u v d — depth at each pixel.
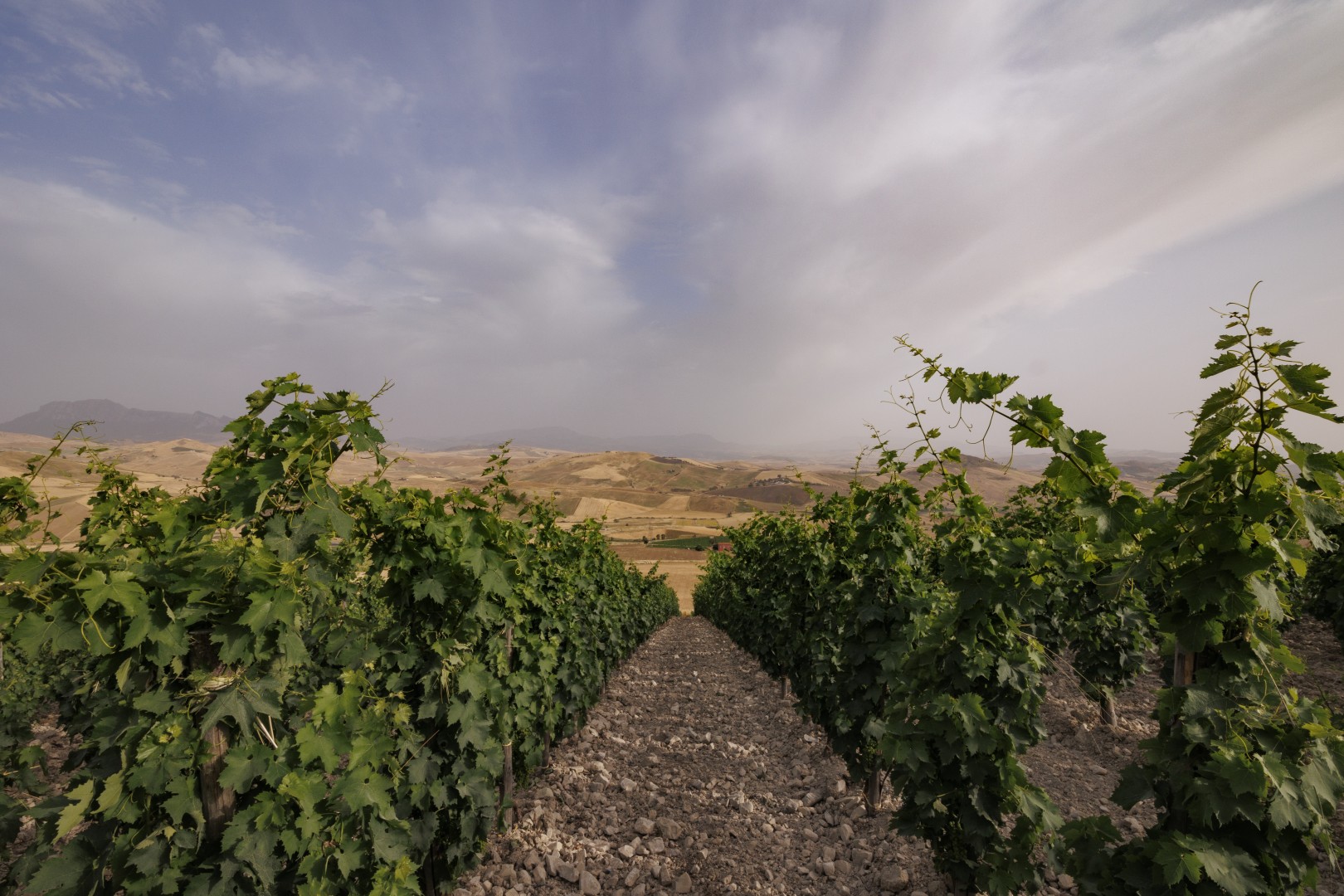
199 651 2.70
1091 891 2.82
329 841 3.12
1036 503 7.41
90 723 5.29
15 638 2.30
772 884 4.73
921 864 4.75
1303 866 2.44
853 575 7.10
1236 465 2.49
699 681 13.59
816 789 6.55
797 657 9.34
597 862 5.27
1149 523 2.78
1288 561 2.37
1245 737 2.47
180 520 3.16
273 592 2.71
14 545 3.09
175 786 2.53
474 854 4.84
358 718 3.40
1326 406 2.25
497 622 5.70
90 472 4.44
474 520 4.88
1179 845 2.45
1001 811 3.83
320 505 3.09
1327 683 8.17
